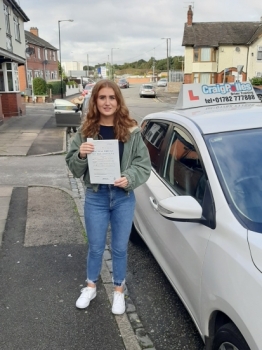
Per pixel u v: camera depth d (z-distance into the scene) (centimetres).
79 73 7531
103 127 271
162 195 313
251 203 229
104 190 280
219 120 297
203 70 4350
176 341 284
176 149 322
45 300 332
